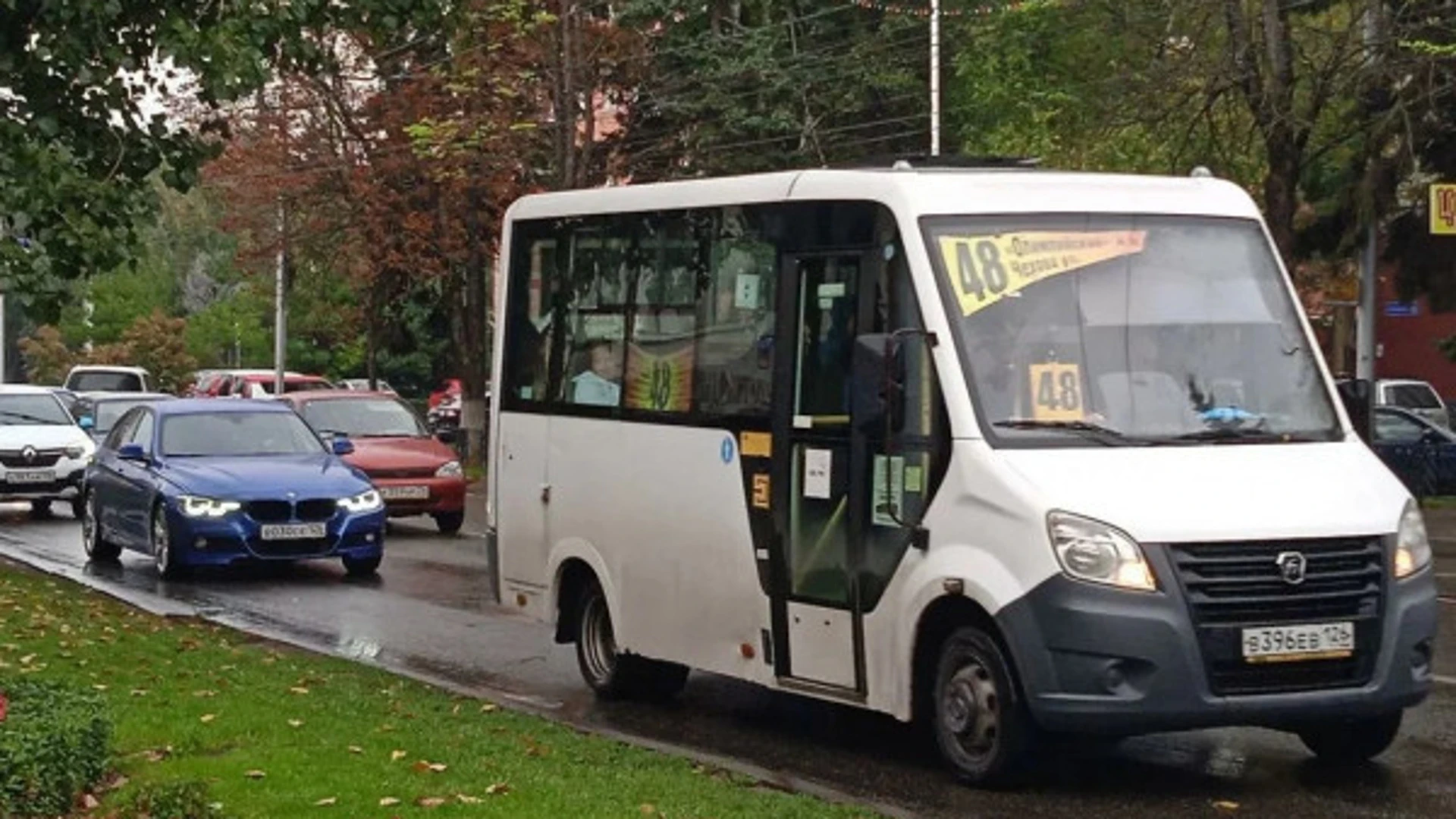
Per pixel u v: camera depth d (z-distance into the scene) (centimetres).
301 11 1230
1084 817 892
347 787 853
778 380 1069
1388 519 927
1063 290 988
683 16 4031
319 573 2031
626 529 1203
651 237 1195
